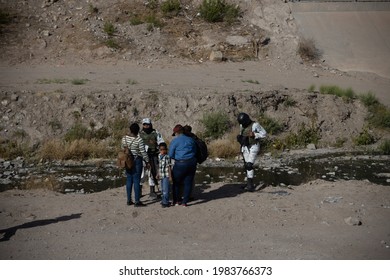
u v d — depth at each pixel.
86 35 30.95
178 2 34.25
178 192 11.98
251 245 9.71
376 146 21.73
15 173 17.09
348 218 10.99
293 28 33.97
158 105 21.77
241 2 35.31
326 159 19.58
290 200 12.41
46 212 11.59
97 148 19.34
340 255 9.23
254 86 24.73
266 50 31.70
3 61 28.30
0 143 19.53
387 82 29.25
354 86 27.47
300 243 9.83
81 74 26.41
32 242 9.76
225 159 19.17
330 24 34.97
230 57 30.78
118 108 21.38
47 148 19.00
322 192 13.23
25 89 21.73
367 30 34.94
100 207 11.95
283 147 21.02
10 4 33.03
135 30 31.92
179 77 26.44
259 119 21.94
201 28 32.81
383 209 11.87
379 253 9.34
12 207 11.92
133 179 11.90
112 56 29.62
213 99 22.00
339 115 23.02
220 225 10.84
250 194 13.04
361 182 14.59
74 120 20.77
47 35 30.83
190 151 11.69
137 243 9.77
